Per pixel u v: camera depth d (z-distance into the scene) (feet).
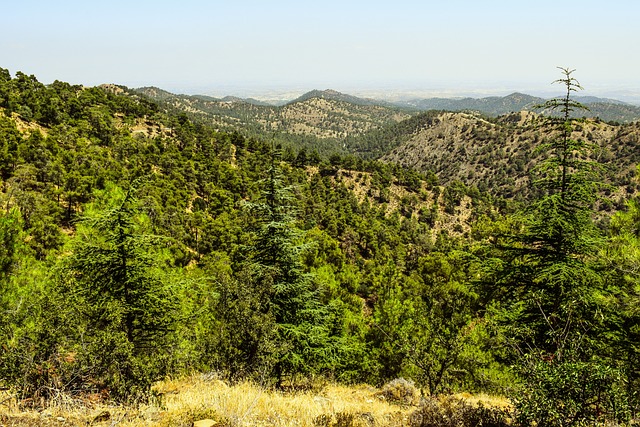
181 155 355.97
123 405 21.81
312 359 43.78
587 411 16.15
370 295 133.39
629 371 27.53
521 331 28.55
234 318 34.83
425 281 121.60
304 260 101.04
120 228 36.27
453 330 36.04
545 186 37.81
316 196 360.48
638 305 31.99
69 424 18.54
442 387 34.91
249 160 444.14
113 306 29.04
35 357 22.86
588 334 30.68
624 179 418.31
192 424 19.67
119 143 315.58
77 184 180.65
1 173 183.62
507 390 20.29
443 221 432.25
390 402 31.40
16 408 19.45
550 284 33.45
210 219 225.15
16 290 29.50
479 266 40.55
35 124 308.60
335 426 22.20
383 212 396.98
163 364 30.25
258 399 25.53
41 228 115.75
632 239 35.78
